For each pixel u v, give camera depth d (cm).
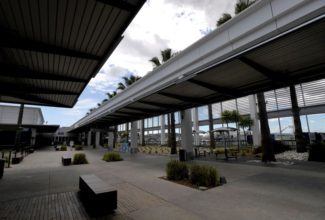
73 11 395
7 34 469
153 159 1499
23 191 593
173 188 605
